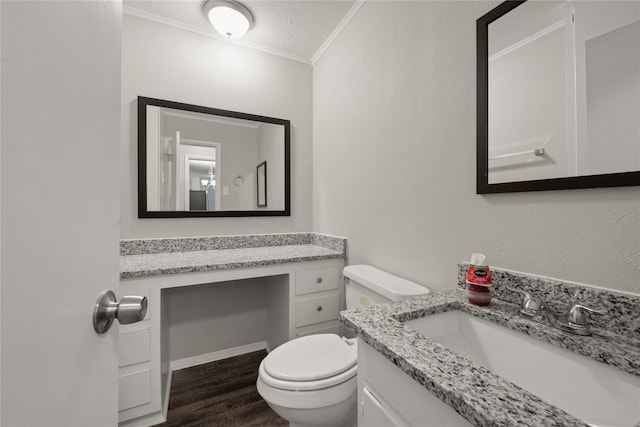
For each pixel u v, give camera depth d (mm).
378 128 1533
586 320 659
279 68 2207
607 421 555
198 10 1752
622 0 651
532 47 829
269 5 1690
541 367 678
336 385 977
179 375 1782
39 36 297
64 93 344
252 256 1719
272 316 2016
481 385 477
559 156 762
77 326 370
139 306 460
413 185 1293
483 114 959
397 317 805
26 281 278
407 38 1326
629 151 636
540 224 818
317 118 2262
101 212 446
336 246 1914
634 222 642
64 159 345
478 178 975
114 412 494
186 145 1891
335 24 1868
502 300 895
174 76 1858
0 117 246
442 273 1143
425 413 550
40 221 301
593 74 697
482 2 984
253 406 1479
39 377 294
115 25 500
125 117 1725
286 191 2213
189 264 1464
